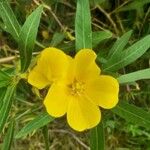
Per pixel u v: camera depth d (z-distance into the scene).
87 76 0.13
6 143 0.14
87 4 0.13
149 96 0.19
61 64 0.12
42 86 0.12
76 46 0.14
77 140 0.20
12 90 0.13
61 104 0.12
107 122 0.18
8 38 0.18
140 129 0.19
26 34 0.13
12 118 0.16
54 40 0.16
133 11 0.19
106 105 0.12
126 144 0.20
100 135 0.14
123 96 0.18
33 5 0.17
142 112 0.13
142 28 0.19
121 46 0.14
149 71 0.13
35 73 0.12
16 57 0.16
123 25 0.19
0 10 0.14
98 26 0.18
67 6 0.18
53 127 0.20
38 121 0.13
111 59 0.14
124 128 0.19
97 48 0.17
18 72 0.14
